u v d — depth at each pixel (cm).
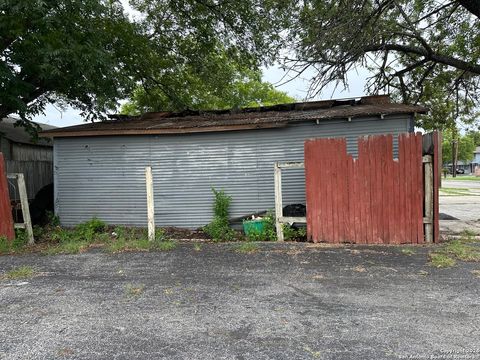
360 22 779
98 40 930
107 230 836
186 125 823
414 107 766
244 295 399
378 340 290
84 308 370
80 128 884
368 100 895
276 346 284
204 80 1606
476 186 2442
